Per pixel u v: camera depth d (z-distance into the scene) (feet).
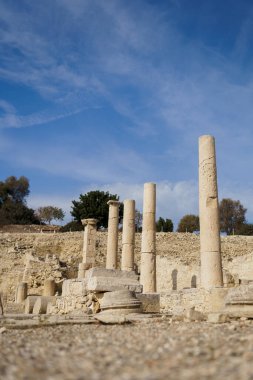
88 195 257.96
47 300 82.23
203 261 65.10
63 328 45.52
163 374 18.85
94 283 63.41
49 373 20.36
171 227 278.67
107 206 255.29
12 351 27.48
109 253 113.09
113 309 55.62
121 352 25.90
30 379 19.08
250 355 22.53
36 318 56.29
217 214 66.80
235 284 93.56
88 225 124.16
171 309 67.82
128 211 107.14
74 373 20.10
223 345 26.89
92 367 21.38
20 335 38.60
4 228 279.90
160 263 142.10
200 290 63.62
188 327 40.42
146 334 35.63
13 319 54.90
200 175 69.36
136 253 173.78
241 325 41.27
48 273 133.69
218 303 57.93
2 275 151.43
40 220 333.62
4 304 111.14
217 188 68.28
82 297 66.80
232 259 131.44
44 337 36.45
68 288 73.67
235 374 18.07
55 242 184.03
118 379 18.21
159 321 50.55
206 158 69.31
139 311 57.06
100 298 63.62
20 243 184.34
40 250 180.34
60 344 31.01
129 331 39.24
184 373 18.80
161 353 24.66
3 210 311.06
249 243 167.73
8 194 335.88
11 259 162.30
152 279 85.66
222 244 166.61
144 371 19.80
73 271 139.13
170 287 135.74
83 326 47.88
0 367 21.77
